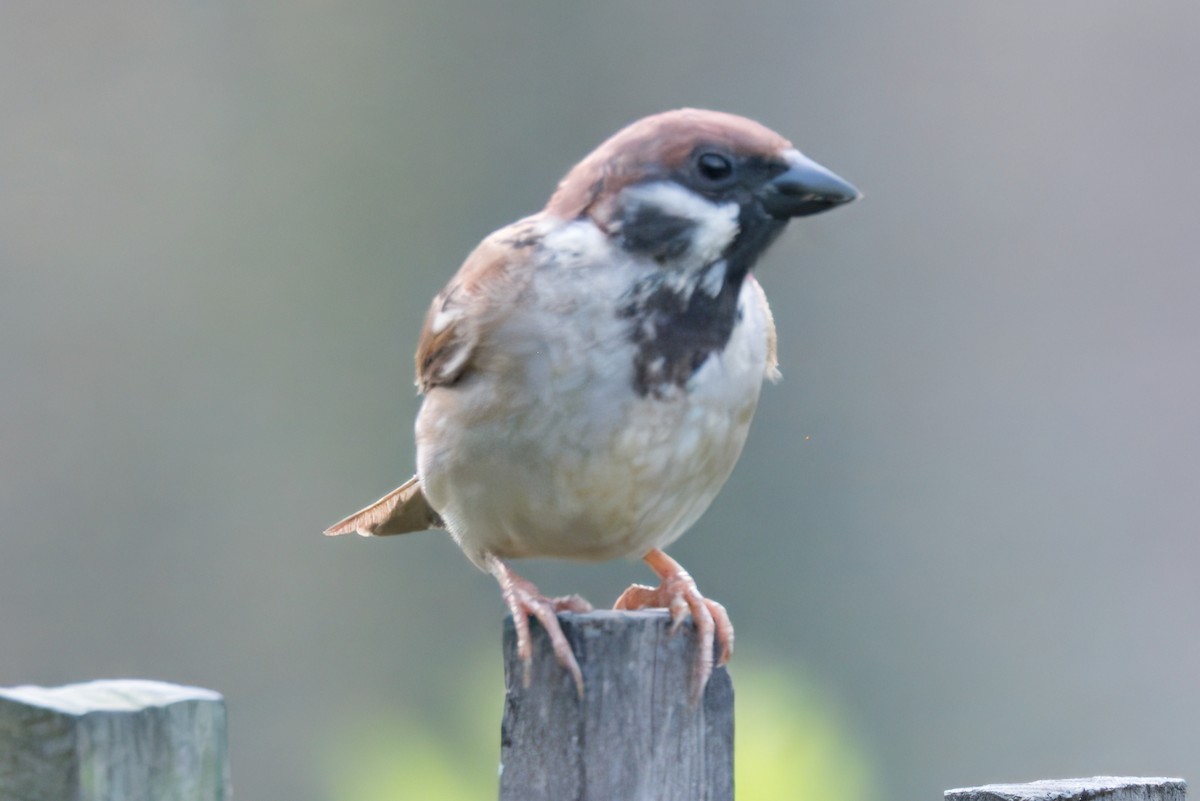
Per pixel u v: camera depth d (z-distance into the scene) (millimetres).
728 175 4371
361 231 17953
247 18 18359
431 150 18062
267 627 16531
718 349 4441
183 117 18344
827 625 14562
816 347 15367
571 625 3430
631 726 3414
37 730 2721
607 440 4383
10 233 17734
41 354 17359
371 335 17719
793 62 16719
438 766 4652
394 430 17469
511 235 4562
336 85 18281
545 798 3418
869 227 15898
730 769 3451
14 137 18094
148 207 18016
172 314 17688
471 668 4828
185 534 16875
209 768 2797
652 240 4367
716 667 3479
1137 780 3340
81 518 16734
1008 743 14195
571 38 17766
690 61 17188
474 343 4430
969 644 14562
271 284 17844
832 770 4363
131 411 17219
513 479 4492
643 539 4633
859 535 14891
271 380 17547
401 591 16312
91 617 16422
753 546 14695
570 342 4359
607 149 4473
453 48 18062
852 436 15195
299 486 17156
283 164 18188
